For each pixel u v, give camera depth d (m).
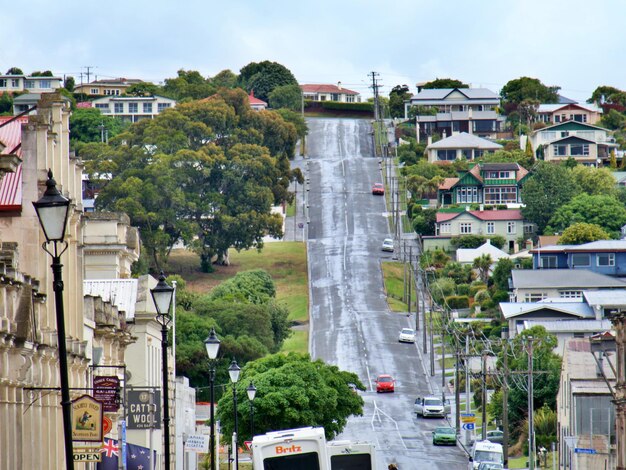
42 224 74.25
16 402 104.06
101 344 156.38
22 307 106.00
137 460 141.25
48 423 117.62
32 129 124.31
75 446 103.56
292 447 134.75
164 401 112.88
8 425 101.44
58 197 74.31
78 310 137.62
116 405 124.06
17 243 115.00
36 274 123.25
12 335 100.44
